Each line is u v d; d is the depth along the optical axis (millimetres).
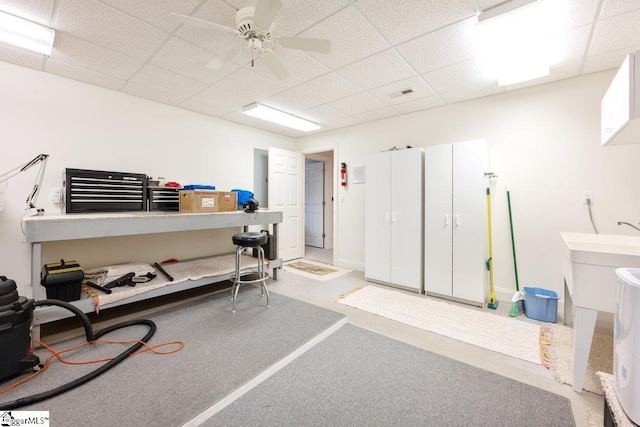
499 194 3096
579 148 2664
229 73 2664
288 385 1667
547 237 2836
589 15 1760
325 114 3900
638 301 1011
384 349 2080
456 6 1737
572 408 1489
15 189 2496
